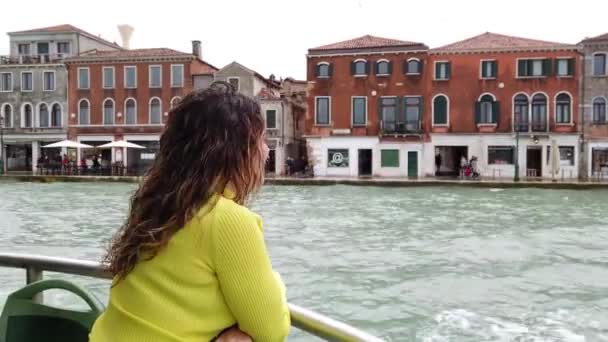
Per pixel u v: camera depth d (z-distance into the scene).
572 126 39.91
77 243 13.36
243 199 1.49
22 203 23.06
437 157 42.16
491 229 15.54
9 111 48.59
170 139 1.47
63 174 41.75
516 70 40.44
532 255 11.77
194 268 1.33
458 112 41.34
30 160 49.16
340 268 10.45
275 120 43.81
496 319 7.64
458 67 41.25
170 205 1.38
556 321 7.58
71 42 49.47
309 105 43.34
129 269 1.39
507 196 26.92
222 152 1.42
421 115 41.78
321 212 19.84
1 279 8.38
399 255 11.71
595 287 9.16
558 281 9.58
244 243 1.33
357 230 15.28
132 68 46.81
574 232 14.99
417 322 7.50
